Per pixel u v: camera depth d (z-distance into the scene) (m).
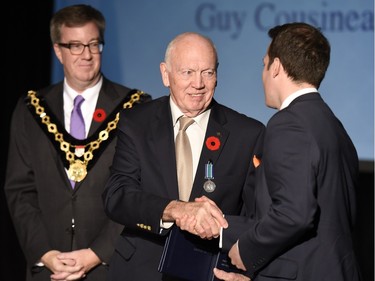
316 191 3.50
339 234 3.54
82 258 4.28
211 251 3.77
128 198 3.82
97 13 4.47
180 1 6.54
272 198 3.53
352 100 6.36
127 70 6.64
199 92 3.79
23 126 4.50
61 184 4.39
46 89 4.61
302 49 3.61
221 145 3.90
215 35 6.48
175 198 3.85
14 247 7.12
